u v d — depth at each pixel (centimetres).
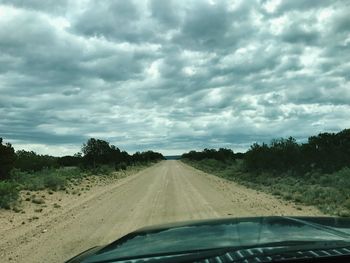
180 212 1906
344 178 2691
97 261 277
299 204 2078
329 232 301
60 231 1559
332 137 3641
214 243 280
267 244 268
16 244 1369
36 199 2439
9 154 3356
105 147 6900
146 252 279
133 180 4700
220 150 9850
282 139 4281
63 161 7662
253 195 2581
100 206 2286
